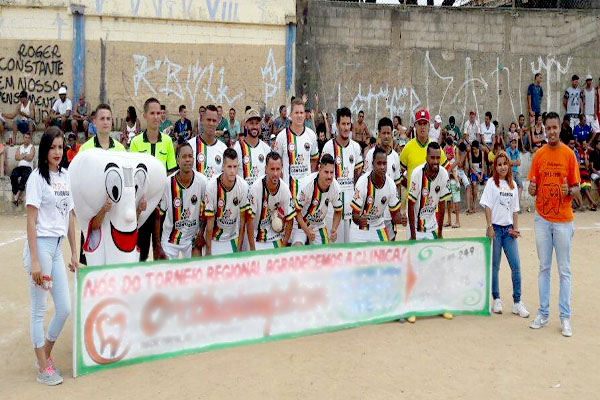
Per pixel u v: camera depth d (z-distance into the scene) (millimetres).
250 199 7086
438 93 18750
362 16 18188
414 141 8344
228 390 5117
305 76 18062
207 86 17719
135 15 17203
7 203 15062
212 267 5992
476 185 15844
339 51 18172
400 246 7023
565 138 16766
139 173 6062
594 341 6473
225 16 17547
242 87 17859
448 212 13719
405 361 5824
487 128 17734
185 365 5652
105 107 6641
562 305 6723
